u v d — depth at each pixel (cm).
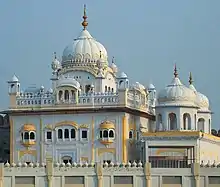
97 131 13012
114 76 14488
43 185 11394
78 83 13262
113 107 12925
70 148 13138
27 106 13400
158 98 13250
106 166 11369
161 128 13100
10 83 13512
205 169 11238
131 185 11306
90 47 14050
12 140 13450
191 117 13100
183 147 12400
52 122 13262
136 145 13225
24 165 11450
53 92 13338
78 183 11369
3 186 11419
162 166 12044
